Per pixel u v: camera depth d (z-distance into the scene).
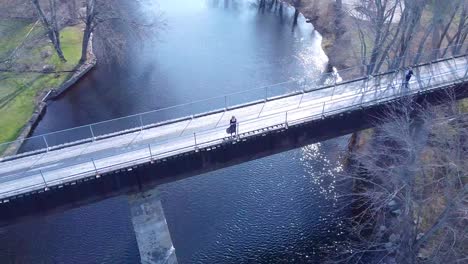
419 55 43.22
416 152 28.30
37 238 36.03
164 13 70.12
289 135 33.50
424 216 33.28
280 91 53.88
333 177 41.78
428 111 34.97
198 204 38.75
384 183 34.75
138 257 34.41
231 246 35.25
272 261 34.12
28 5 62.28
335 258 34.31
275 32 67.81
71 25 64.00
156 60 59.28
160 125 34.44
